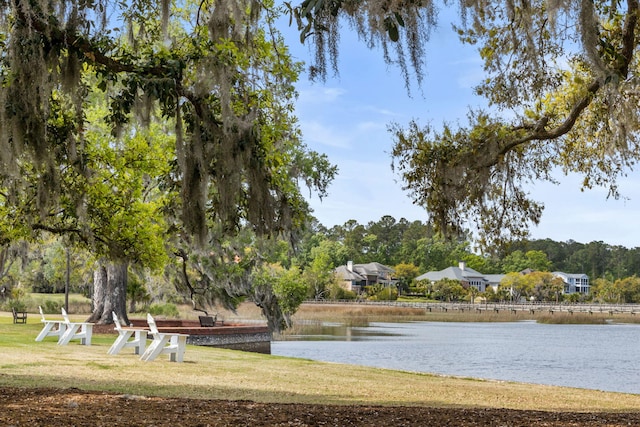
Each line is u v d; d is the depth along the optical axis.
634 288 130.62
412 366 27.16
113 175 16.17
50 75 9.85
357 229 167.75
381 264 152.38
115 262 16.11
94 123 20.20
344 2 7.15
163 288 35.22
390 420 6.92
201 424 6.24
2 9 8.96
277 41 12.78
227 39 10.54
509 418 7.33
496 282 149.38
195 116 10.56
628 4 9.35
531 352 36.53
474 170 11.73
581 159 12.84
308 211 25.69
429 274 142.12
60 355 14.34
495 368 27.69
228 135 10.42
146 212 16.84
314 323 66.31
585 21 8.27
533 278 135.50
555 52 11.41
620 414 8.27
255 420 6.58
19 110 9.32
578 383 23.06
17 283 49.69
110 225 15.34
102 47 9.56
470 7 8.36
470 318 87.56
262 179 11.12
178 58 10.05
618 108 11.31
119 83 14.65
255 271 35.66
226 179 10.68
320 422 6.64
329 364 16.59
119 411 6.82
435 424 6.75
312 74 8.24
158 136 20.95
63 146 11.78
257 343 27.69
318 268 101.12
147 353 14.38
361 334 49.38
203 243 10.83
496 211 12.25
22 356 13.70
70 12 9.16
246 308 57.97
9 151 9.63
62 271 46.38
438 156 11.65
